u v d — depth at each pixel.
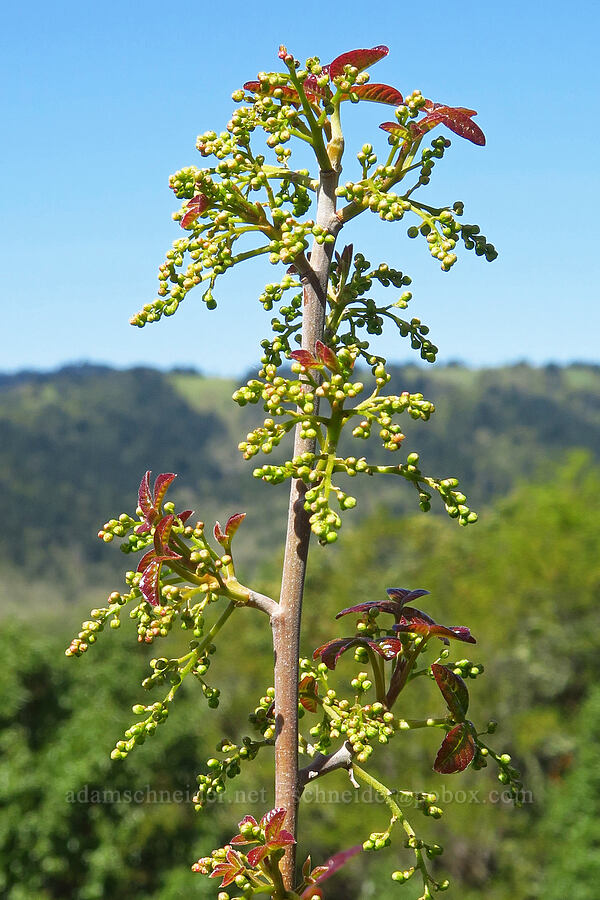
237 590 2.45
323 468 2.35
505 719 23.58
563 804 18.66
